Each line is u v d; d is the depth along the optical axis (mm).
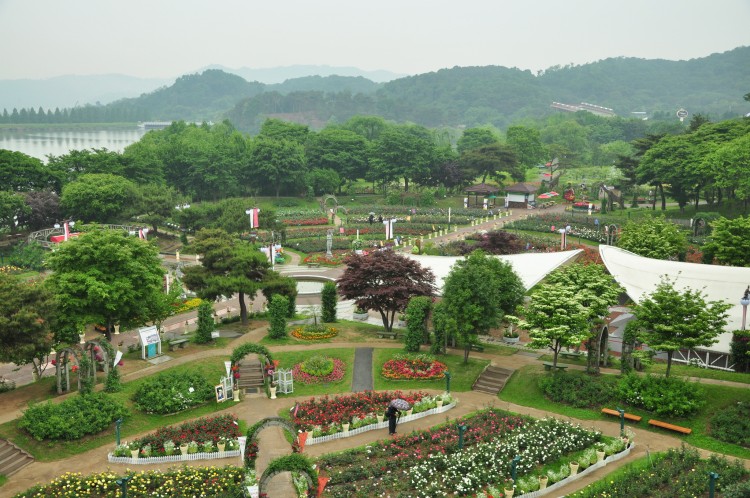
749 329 57844
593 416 49344
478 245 102438
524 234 127000
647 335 50000
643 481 38656
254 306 86000
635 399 49250
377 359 61438
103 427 46531
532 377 56094
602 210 144500
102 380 54844
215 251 72000
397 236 125000
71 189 130375
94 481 39625
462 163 185750
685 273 66000
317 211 156500
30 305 51188
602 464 42000
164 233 133375
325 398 51750
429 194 167625
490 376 57219
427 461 42250
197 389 52844
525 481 40094
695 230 113312
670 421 47062
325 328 68938
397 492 38938
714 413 46969
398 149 180875
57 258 59875
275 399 53562
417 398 52406
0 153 141000
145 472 41156
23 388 54125
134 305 61719
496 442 44469
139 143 191750
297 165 180000
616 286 71312
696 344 47156
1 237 127438
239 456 44219
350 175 196000
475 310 57188
